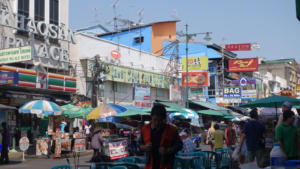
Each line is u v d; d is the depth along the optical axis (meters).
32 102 18.20
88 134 23.11
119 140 16.14
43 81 22.91
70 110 21.12
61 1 26.56
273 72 80.06
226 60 51.31
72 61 27.09
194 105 39.09
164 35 44.53
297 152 7.44
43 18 24.91
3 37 21.16
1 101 21.08
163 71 38.03
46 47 23.53
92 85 27.41
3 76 19.81
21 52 19.67
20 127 21.84
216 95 44.31
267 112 19.44
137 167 7.10
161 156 5.20
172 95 36.09
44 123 23.88
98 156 15.33
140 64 34.50
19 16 21.92
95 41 29.12
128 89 32.19
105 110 18.06
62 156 18.27
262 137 9.23
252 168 7.53
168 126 5.30
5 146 15.50
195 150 11.45
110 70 29.17
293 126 7.52
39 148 18.11
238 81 45.22
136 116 24.86
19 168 13.90
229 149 11.61
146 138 5.29
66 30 24.22
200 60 38.78
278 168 6.12
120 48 31.95
